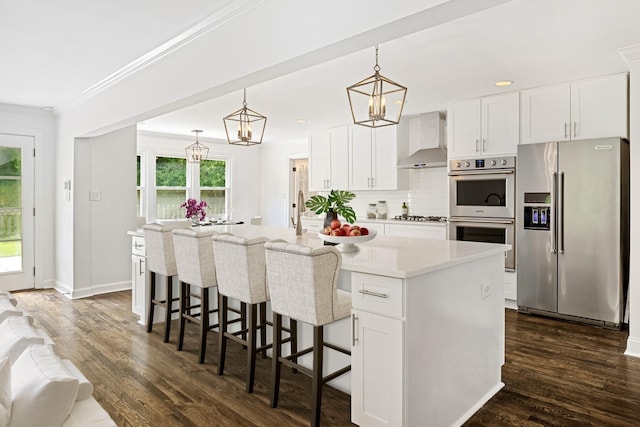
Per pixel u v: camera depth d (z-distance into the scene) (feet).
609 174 12.34
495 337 8.95
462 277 7.81
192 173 26.30
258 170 29.63
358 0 6.52
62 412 4.18
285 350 10.22
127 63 11.84
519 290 14.25
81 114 15.88
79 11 8.54
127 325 13.21
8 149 17.28
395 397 6.49
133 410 7.93
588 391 8.70
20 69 12.35
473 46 10.23
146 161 24.18
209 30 9.22
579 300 12.99
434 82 13.43
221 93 9.83
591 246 12.70
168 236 11.54
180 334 11.04
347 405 8.16
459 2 5.57
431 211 19.34
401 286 6.40
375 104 8.62
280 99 15.79
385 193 21.02
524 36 9.62
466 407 7.88
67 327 12.98
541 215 13.69
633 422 7.50
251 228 14.53
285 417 7.72
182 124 21.18
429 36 9.59
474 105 15.55
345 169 21.24
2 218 17.28
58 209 18.16
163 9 8.48
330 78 13.01
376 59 10.28
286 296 7.68
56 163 18.34
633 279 10.57
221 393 8.66
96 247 17.39
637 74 10.34
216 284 10.30
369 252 8.53
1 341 5.13
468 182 15.79
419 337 6.68
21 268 17.79
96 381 9.17
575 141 12.92
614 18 8.65
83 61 11.62
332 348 8.40
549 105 13.79
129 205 18.39
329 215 10.11
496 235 15.08
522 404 8.23
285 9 7.63
